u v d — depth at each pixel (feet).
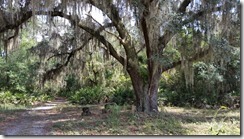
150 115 29.55
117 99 50.29
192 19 26.71
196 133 21.24
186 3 29.96
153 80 32.27
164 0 26.86
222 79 42.19
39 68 48.78
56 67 48.57
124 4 28.71
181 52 29.63
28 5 30.32
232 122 25.85
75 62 45.44
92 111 36.50
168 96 47.42
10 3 26.55
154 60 29.09
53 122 26.55
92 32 32.50
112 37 40.09
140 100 32.65
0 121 27.37
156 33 28.58
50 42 43.73
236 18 27.94
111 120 25.68
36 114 34.73
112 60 50.83
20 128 23.35
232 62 40.01
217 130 21.90
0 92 58.03
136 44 39.40
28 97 58.08
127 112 32.37
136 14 27.58
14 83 62.75
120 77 57.36
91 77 58.85
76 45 40.96
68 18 30.14
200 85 45.88
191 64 30.89
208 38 26.78
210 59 30.71
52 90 69.62
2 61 61.21
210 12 27.04
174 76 49.14
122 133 21.03
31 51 45.29
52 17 30.58
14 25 31.32
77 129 22.30
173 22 26.07
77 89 67.26
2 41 34.83
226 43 27.02
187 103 46.16
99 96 54.70
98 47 39.73
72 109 41.37
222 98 45.42
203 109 41.29
